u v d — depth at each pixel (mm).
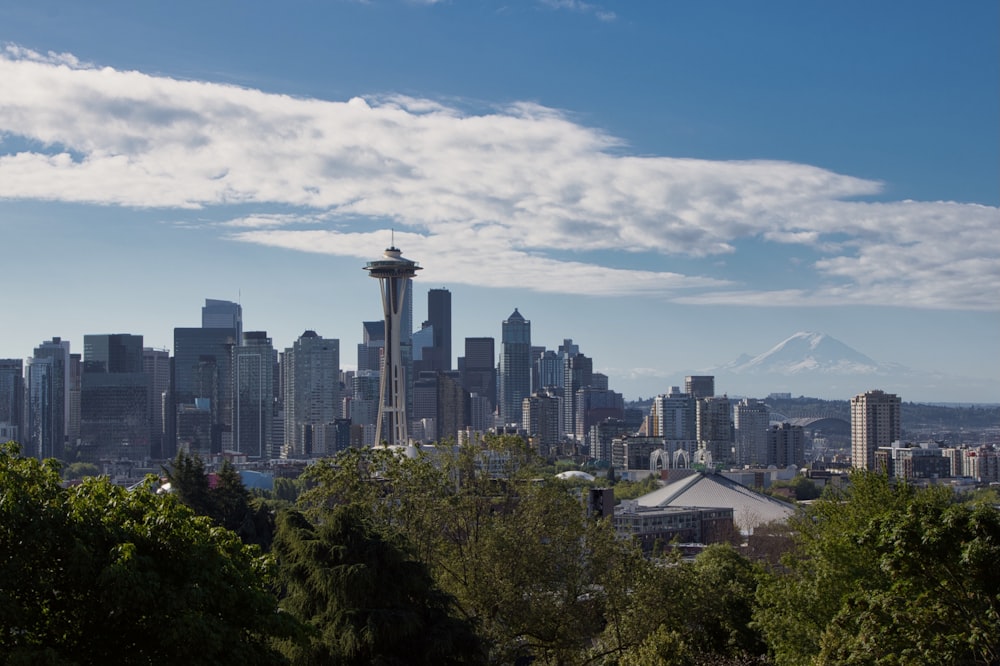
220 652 50719
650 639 83375
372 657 64750
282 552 71562
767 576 88312
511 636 85625
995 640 52750
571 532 92500
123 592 47531
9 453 53281
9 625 46406
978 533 54750
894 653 55562
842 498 93250
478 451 97500
